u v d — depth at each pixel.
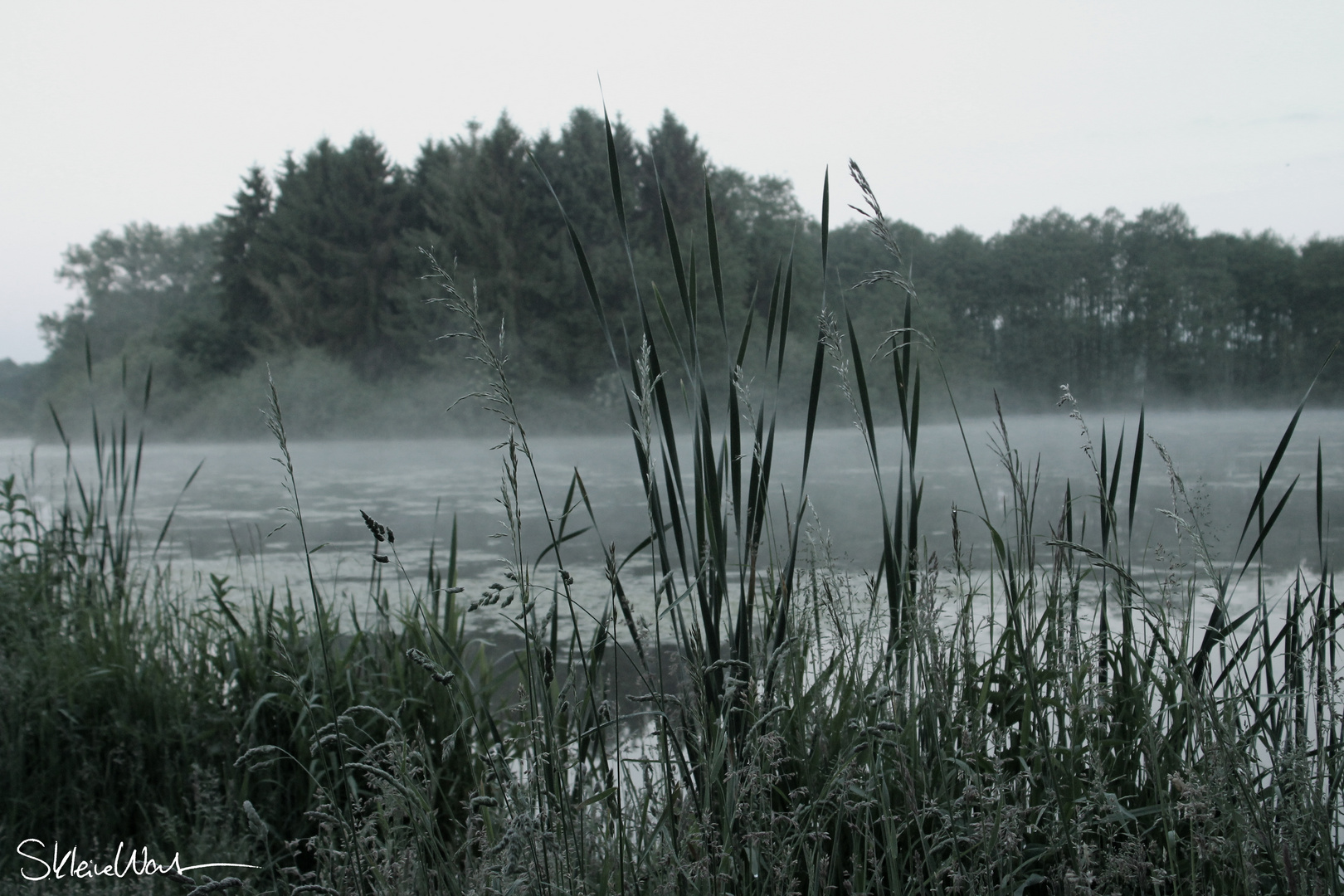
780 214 46.78
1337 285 54.44
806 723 1.45
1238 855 1.13
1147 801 1.42
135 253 62.97
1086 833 1.32
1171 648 1.52
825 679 1.48
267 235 41.41
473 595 4.69
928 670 1.31
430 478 15.48
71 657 2.47
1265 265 56.28
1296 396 54.56
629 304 34.66
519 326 35.34
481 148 37.19
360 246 40.72
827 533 1.65
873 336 27.30
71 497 9.91
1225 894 1.15
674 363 31.94
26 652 2.49
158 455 27.66
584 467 17.14
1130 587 1.43
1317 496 1.63
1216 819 1.20
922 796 1.25
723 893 1.09
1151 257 57.03
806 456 1.49
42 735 2.23
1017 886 1.24
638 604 3.92
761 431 1.49
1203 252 57.69
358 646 2.62
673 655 1.51
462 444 32.66
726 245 36.03
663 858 1.18
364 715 2.16
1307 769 1.23
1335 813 1.29
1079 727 1.43
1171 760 1.41
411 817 1.20
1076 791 1.36
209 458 25.34
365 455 25.95
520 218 36.25
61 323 58.22
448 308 1.04
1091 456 1.54
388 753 1.32
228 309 43.19
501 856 1.15
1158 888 1.26
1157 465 13.18
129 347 44.12
